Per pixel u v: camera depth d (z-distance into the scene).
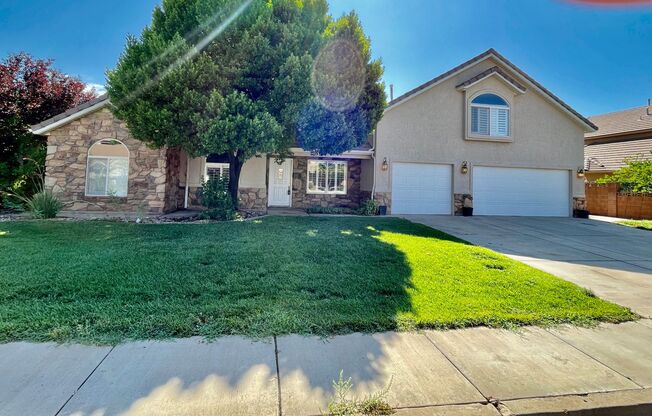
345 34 10.78
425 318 3.82
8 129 13.28
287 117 10.20
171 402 2.38
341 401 2.46
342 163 16.86
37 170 12.98
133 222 9.89
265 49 9.88
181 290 4.35
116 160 12.07
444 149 14.98
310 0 10.70
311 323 3.58
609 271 6.31
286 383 2.65
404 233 9.20
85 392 2.45
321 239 7.82
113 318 3.52
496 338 3.53
